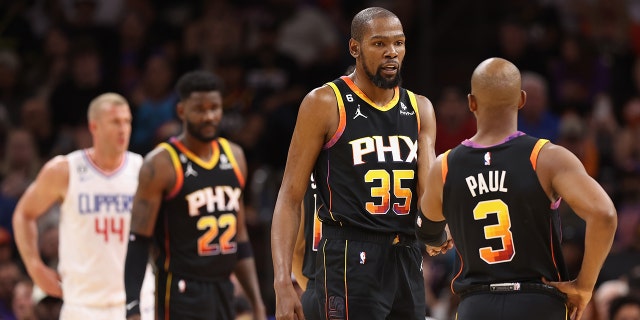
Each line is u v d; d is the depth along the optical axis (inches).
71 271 558.6
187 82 518.0
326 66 960.3
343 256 396.2
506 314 362.0
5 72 977.5
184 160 519.5
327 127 400.2
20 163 848.9
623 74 984.9
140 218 510.3
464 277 378.6
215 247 522.9
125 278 506.0
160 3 1090.7
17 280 689.0
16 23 1064.2
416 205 409.4
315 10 1024.2
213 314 522.3
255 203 780.6
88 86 967.6
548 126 866.1
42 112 929.5
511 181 363.9
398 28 397.4
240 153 542.0
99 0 1125.7
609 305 555.5
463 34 984.3
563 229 697.6
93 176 563.8
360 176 398.9
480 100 373.4
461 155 374.0
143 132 891.4
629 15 1058.1
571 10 1066.7
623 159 884.6
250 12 1047.6
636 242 733.3
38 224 769.6
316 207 413.1
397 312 407.5
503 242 365.7
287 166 403.9
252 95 920.3
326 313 397.4
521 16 1002.7
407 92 419.8
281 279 386.0
